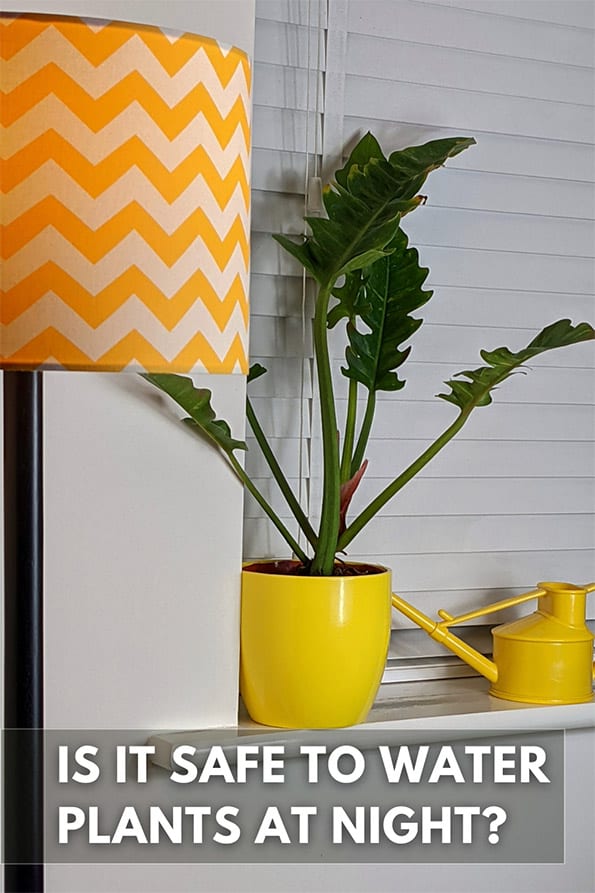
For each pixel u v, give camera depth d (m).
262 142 1.42
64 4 1.17
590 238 1.65
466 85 1.54
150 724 1.27
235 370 0.79
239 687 1.35
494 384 1.30
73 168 0.71
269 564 1.38
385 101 1.49
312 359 1.47
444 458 1.57
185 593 1.28
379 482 1.53
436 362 1.55
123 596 1.25
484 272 1.58
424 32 1.51
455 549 1.58
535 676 1.49
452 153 1.23
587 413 1.67
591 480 1.68
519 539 1.63
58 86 0.70
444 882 1.49
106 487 1.23
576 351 1.65
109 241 0.72
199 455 1.28
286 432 1.47
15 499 0.86
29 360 0.71
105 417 1.23
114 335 0.72
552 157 1.61
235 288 0.78
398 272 1.41
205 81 0.74
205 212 0.75
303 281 1.45
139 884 1.31
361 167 1.40
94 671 1.24
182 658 1.28
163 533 1.26
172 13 1.22
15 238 0.71
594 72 1.63
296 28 1.43
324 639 1.28
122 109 0.71
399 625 1.56
